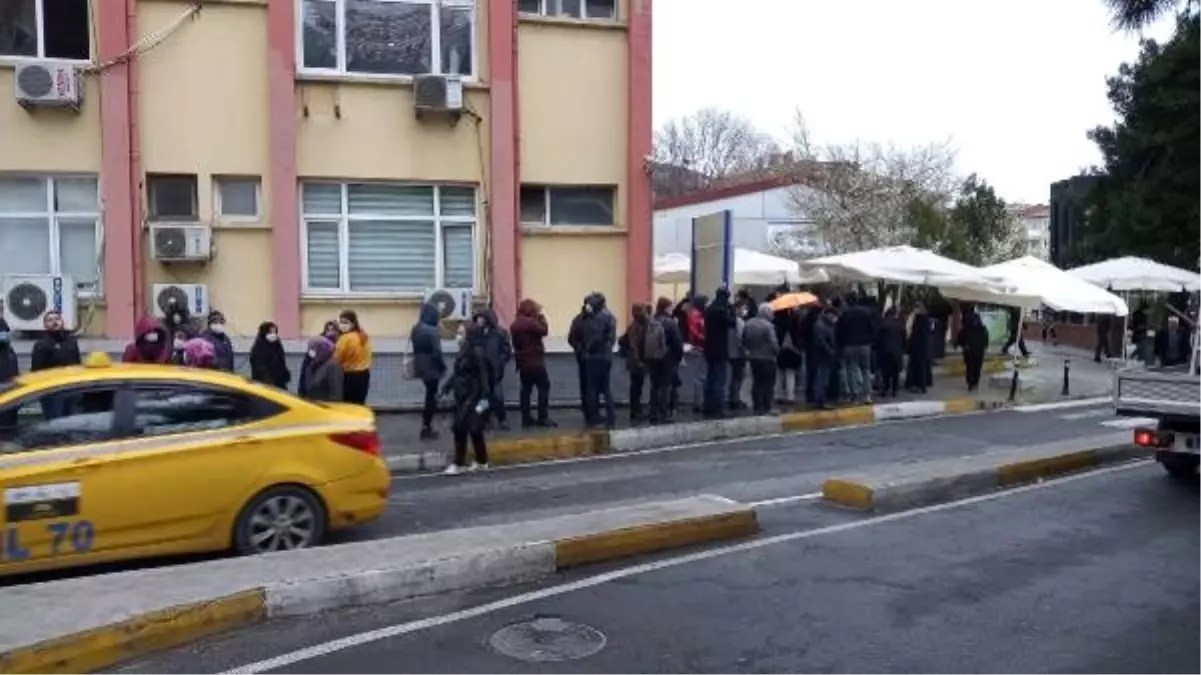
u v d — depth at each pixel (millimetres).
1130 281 25266
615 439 13109
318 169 14961
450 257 15727
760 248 38938
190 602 5730
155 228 14047
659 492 10305
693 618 6172
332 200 15141
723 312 14898
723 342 14977
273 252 14672
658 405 14469
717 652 5598
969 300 22516
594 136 16219
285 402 7723
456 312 15234
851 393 17188
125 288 14070
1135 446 12531
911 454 12820
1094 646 5762
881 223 35594
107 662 5281
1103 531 8609
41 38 13984
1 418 6770
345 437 7836
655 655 5543
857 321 17031
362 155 15133
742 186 42625
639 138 16266
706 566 7355
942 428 15375
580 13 16234
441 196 15609
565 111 16078
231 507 7324
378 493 7988
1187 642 5840
